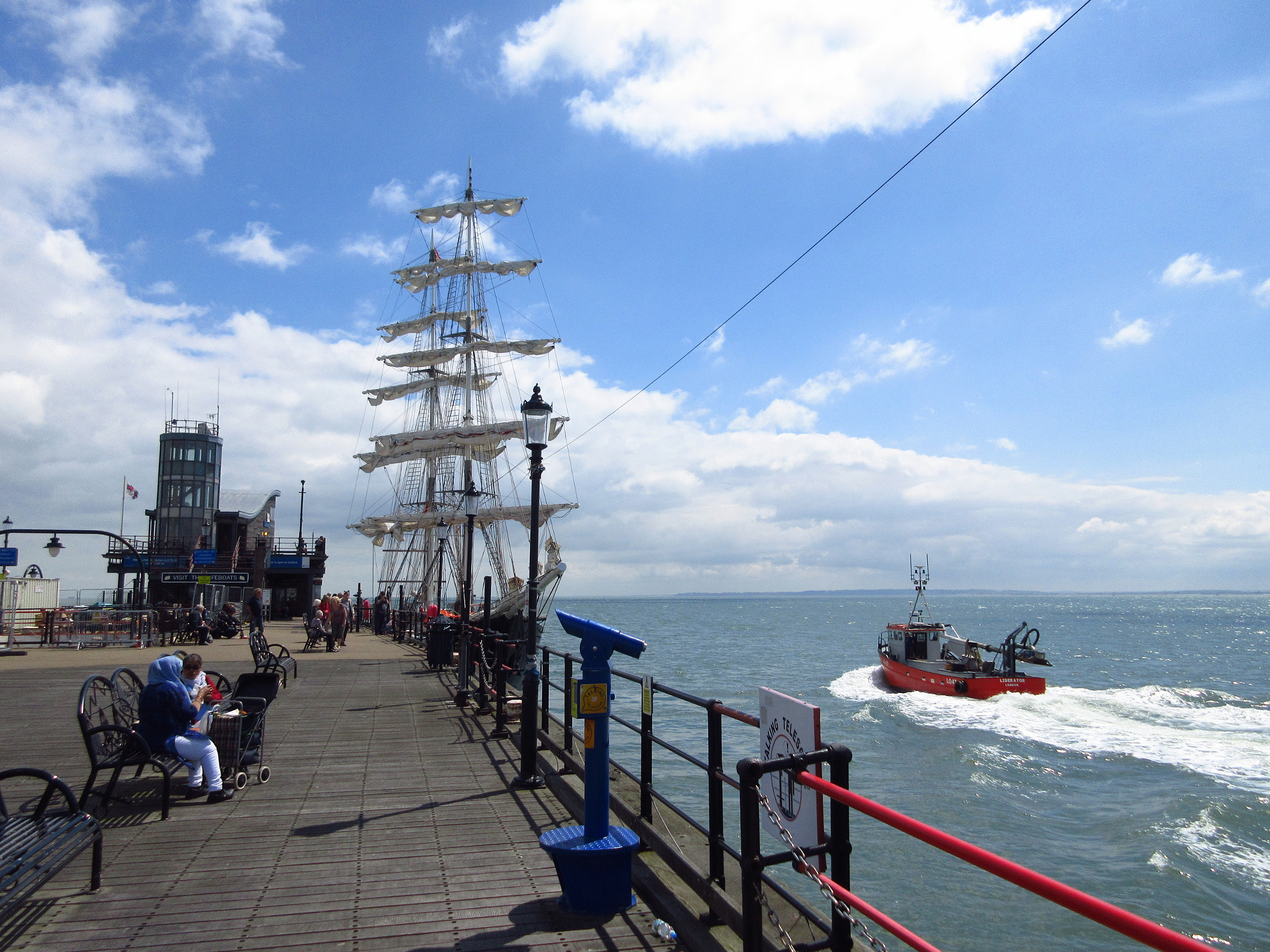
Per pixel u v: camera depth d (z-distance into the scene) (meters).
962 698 30.89
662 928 4.50
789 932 4.11
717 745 4.62
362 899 5.04
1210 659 57.25
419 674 17.55
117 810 6.93
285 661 15.20
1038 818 15.20
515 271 50.22
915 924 10.07
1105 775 18.69
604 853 4.75
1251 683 40.59
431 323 50.81
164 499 47.03
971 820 15.04
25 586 31.58
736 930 4.18
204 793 7.36
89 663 20.69
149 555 44.06
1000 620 133.50
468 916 4.79
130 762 6.71
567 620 5.34
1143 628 113.12
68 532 25.44
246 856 5.80
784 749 3.59
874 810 2.75
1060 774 18.80
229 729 7.48
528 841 6.17
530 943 4.44
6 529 24.95
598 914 4.80
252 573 41.34
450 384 50.97
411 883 5.32
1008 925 10.09
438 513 46.91
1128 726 25.75
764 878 3.71
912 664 33.44
